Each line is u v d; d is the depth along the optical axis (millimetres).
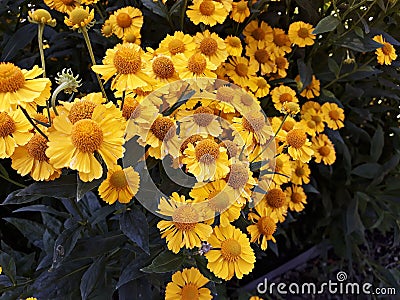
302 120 625
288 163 499
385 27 634
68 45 620
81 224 444
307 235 859
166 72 415
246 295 745
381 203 763
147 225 404
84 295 444
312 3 626
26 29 584
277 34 611
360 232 770
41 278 470
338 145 740
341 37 616
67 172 394
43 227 535
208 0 523
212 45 493
